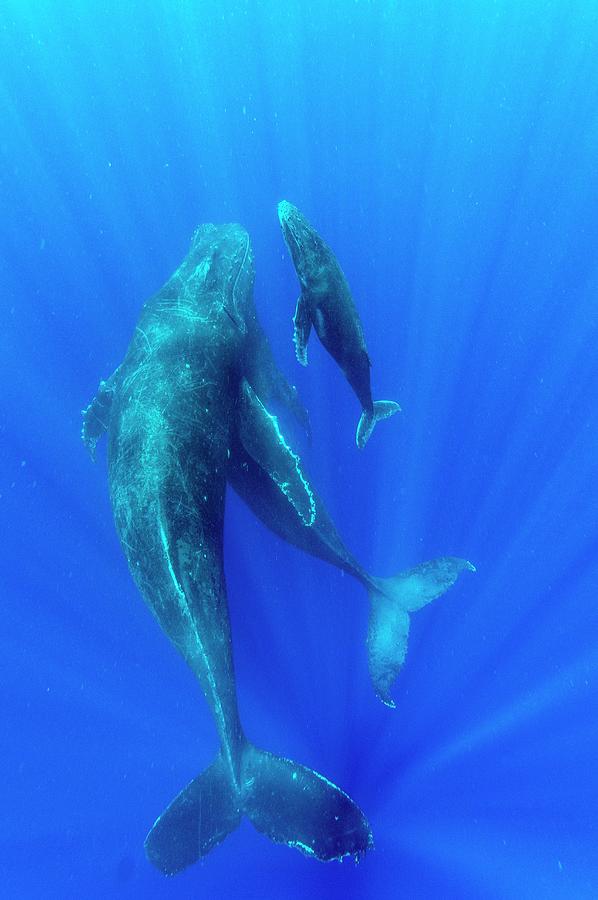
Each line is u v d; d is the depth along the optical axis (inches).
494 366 550.0
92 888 370.3
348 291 256.4
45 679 437.4
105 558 476.4
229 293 376.5
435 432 507.5
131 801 402.3
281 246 640.4
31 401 547.2
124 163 813.2
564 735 389.4
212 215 724.7
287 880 368.5
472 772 381.4
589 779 374.6
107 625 458.0
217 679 274.2
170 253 686.5
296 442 471.2
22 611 459.2
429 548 457.4
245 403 342.6
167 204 743.7
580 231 694.5
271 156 805.2
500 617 435.5
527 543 458.6
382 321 579.8
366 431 297.7
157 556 276.2
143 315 361.1
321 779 292.0
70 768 412.2
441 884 350.3
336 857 271.0
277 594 436.1
